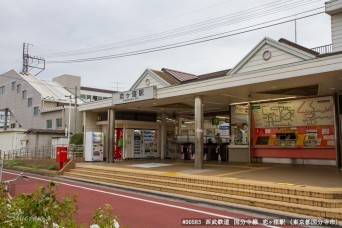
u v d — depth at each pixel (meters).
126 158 21.59
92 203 9.59
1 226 3.22
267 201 8.69
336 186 9.07
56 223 3.68
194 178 11.28
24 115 36.25
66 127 29.19
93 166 16.53
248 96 15.80
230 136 19.44
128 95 17.14
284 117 16.88
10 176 17.06
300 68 10.54
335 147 14.82
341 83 12.19
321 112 15.50
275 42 14.02
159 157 23.31
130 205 9.28
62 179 15.76
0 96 41.19
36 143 29.05
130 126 22.03
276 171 13.12
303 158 16.06
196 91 13.94
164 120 23.48
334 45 14.50
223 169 14.20
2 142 31.64
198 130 14.46
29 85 36.09
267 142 17.39
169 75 19.88
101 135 20.53
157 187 11.77
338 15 14.47
